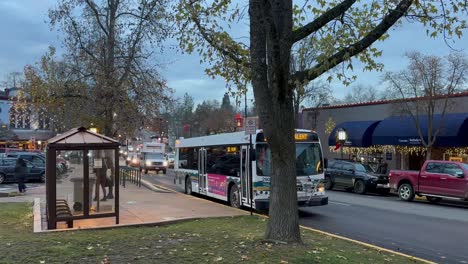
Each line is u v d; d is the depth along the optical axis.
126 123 23.89
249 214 12.85
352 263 6.98
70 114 25.17
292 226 8.07
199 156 19.94
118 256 6.95
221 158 17.45
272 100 7.76
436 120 24.42
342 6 7.30
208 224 10.91
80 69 24.12
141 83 23.20
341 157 30.36
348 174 24.61
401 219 14.16
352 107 31.73
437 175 19.19
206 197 20.55
